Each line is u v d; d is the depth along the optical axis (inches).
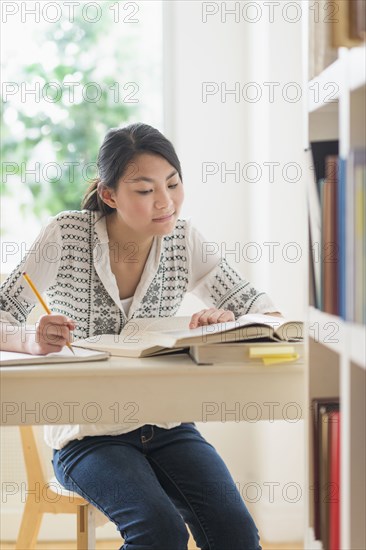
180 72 126.8
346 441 50.3
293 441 118.3
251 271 127.8
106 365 65.1
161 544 67.0
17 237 134.4
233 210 128.9
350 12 53.4
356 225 46.3
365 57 45.6
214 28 127.0
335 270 54.9
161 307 87.1
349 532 50.6
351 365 49.4
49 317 69.9
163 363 66.1
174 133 128.8
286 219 114.7
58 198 135.3
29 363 65.9
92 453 74.7
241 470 130.9
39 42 133.3
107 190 81.6
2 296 81.4
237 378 65.1
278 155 114.0
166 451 77.5
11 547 122.0
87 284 84.0
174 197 79.9
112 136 79.2
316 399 62.8
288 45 113.0
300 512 119.4
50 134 134.6
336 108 60.1
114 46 134.0
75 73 134.2
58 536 126.8
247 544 71.1
